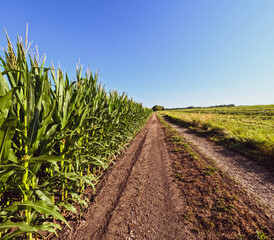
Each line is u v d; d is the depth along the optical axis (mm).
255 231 1786
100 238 1712
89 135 3037
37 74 1620
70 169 2129
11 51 1279
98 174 3453
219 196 2559
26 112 1271
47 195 1437
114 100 4453
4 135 932
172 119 21016
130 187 2910
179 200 2492
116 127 4285
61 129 1704
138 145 6441
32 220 1465
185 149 5645
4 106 952
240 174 3496
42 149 1456
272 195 2604
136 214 2139
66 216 2055
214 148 5973
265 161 4238
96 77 2850
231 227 1864
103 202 2406
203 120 13102
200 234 1782
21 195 1416
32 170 1322
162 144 6742
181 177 3357
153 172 3691
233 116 19828
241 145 5957
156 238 1732
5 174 1038
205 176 3359
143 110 11828
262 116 17922
